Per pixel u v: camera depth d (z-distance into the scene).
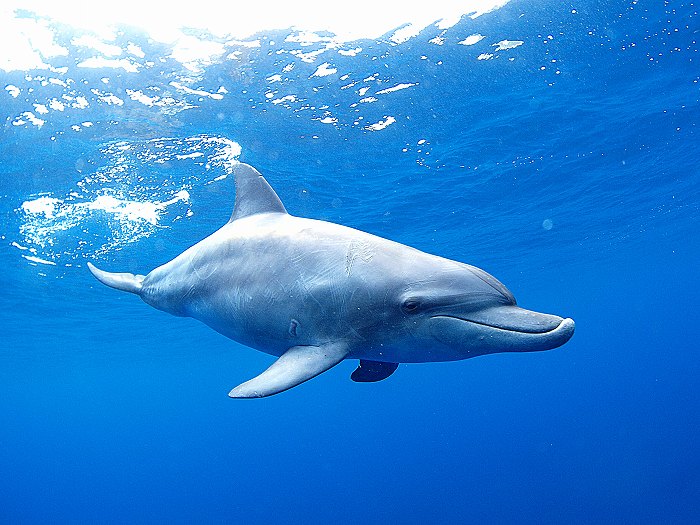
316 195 15.27
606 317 77.19
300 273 4.40
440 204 17.73
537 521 29.75
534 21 10.00
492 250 25.39
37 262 16.83
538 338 3.39
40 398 66.38
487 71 11.12
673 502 27.66
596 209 22.00
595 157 16.42
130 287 6.71
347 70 10.41
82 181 12.21
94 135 10.67
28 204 12.89
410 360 4.21
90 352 35.41
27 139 10.44
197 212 14.65
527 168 16.25
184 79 9.77
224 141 11.74
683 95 13.51
